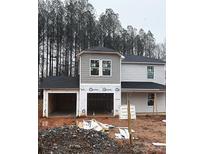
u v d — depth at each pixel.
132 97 15.91
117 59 14.87
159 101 16.05
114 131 9.90
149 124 11.78
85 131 7.74
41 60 19.81
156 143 7.70
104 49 14.84
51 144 6.53
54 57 20.19
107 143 7.27
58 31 20.66
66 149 6.42
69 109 17.41
